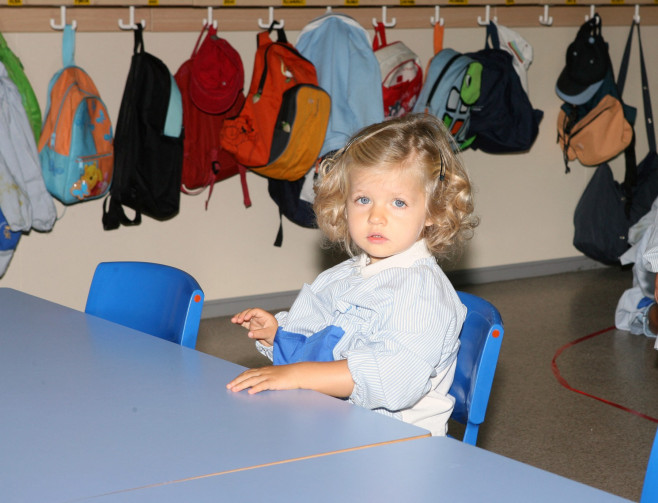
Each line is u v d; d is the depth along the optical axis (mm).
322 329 1459
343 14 3820
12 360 1259
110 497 795
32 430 973
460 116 4043
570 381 3215
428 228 1475
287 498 789
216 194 3955
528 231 4883
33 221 3311
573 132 4668
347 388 1229
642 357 3518
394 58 3941
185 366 1233
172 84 3516
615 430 2738
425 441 939
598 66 4520
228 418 1015
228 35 3814
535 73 4664
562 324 4008
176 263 3914
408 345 1272
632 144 4723
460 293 1588
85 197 3420
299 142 3635
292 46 3748
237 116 3670
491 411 2900
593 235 4852
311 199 3830
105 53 3572
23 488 817
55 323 1480
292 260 4211
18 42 3398
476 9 4355
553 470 2432
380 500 784
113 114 3627
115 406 1057
